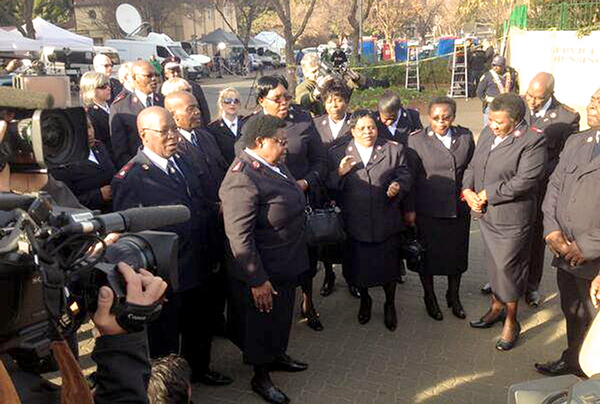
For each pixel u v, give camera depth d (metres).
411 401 3.37
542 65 10.59
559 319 4.32
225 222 3.12
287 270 3.24
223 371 3.75
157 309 1.19
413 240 4.21
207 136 4.06
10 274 0.92
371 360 3.84
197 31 47.09
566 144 3.38
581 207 3.12
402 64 18.80
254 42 43.38
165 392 1.65
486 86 9.60
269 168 3.19
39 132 1.14
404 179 4.00
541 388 1.72
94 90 5.12
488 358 3.82
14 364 1.06
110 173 4.02
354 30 18.11
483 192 3.76
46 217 1.01
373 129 4.01
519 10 12.14
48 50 6.56
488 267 3.91
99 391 1.16
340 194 4.17
